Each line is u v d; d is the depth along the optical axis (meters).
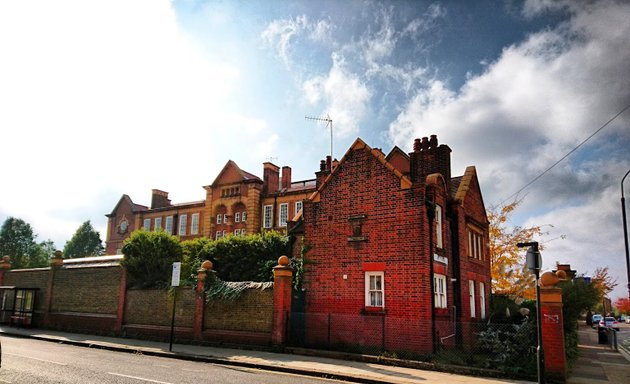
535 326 13.95
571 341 19.36
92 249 74.75
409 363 14.54
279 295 17.52
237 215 49.84
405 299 16.59
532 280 31.86
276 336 17.19
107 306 23.83
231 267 22.81
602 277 39.38
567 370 15.10
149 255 22.84
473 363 14.37
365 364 14.78
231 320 18.80
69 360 14.25
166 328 20.69
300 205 46.69
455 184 23.20
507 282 32.62
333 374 13.08
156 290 21.83
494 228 33.88
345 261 18.36
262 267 21.78
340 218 18.88
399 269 16.95
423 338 15.85
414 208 17.03
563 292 21.50
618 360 19.64
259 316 18.05
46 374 11.38
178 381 10.98
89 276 25.31
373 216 17.98
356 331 17.16
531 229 33.47
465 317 19.44
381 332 16.61
